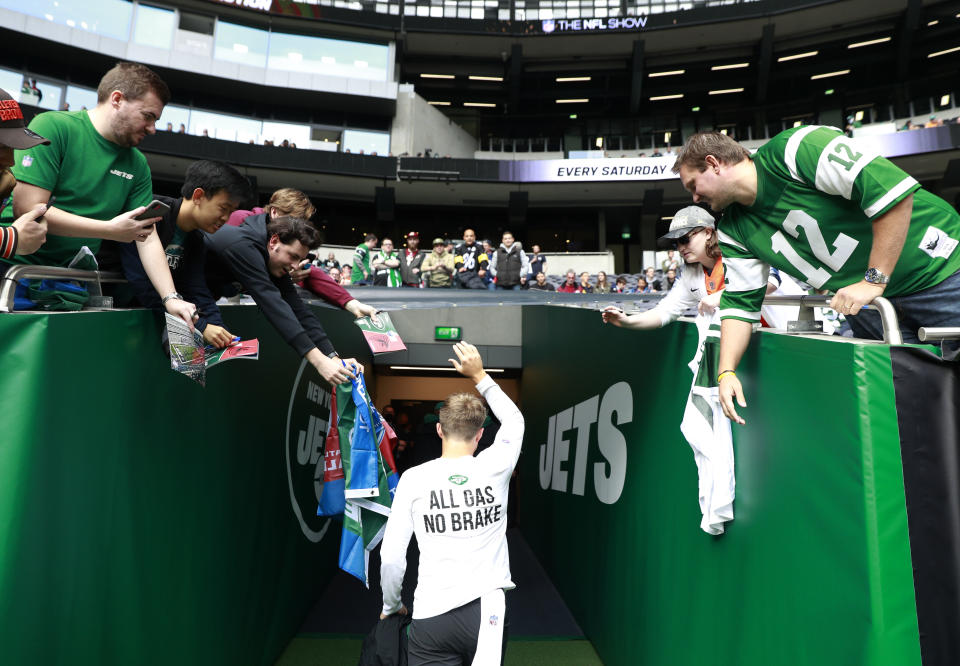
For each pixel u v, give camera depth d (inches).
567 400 170.7
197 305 73.6
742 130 828.0
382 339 108.7
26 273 49.2
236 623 97.5
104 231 52.0
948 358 45.1
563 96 856.9
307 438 149.9
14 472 45.7
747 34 755.4
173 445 74.5
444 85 847.1
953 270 49.5
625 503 113.7
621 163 695.1
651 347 102.7
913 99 765.3
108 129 60.0
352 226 764.6
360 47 734.5
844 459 46.5
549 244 794.2
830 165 47.0
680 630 84.0
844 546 46.4
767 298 63.1
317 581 159.3
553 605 160.1
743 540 64.9
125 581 62.0
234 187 67.6
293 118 714.8
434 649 73.5
